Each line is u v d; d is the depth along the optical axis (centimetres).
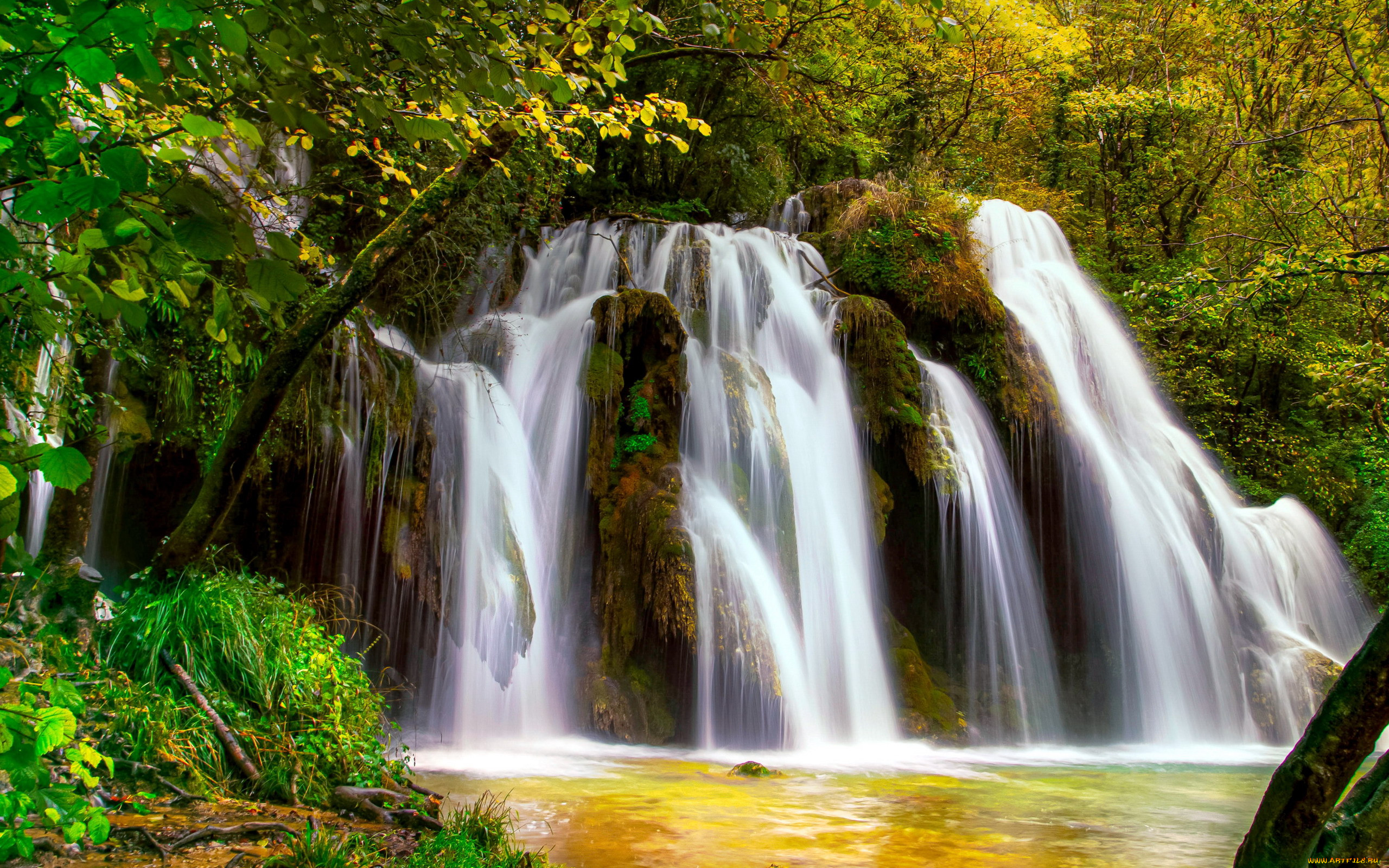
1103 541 1428
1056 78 2523
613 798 767
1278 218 1337
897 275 1492
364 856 520
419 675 1045
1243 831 722
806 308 1462
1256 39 1888
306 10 297
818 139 2073
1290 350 2047
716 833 657
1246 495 1969
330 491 1004
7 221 398
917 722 1212
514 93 426
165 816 548
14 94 217
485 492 1115
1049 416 1470
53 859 463
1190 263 2183
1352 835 332
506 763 927
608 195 1922
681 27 1096
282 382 747
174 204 228
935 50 2238
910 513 1388
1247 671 1430
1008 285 1730
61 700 266
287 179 1148
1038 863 610
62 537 699
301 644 738
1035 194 2328
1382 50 1512
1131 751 1252
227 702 671
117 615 712
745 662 1069
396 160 822
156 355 941
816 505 1293
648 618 1107
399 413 1060
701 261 1402
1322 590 1658
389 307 1318
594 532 1171
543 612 1138
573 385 1221
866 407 1360
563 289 1455
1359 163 1648
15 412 594
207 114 327
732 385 1236
